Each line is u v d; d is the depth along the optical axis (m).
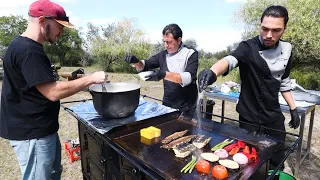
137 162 1.40
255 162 1.42
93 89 1.93
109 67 16.52
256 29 8.33
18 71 1.56
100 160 1.89
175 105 2.52
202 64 12.18
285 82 2.04
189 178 1.27
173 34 2.36
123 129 1.78
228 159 1.47
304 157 3.13
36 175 1.81
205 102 3.61
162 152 1.56
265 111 1.88
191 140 1.73
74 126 4.54
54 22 1.62
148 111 2.17
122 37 16.30
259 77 1.84
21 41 1.54
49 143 1.84
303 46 7.06
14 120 1.69
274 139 1.59
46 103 1.74
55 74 2.05
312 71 7.75
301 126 2.71
